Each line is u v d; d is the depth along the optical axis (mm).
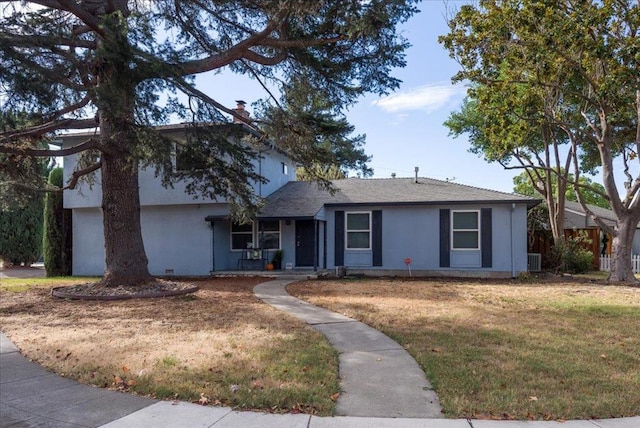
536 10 12930
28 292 13102
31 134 11016
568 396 4664
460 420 4125
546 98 15719
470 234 17516
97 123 12367
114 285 12305
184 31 12695
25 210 26250
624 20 12922
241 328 7711
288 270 17609
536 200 16609
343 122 12836
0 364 5938
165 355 6059
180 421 4148
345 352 6312
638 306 10008
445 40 15016
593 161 21406
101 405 4547
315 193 19562
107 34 9070
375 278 17000
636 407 4406
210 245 18094
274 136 12594
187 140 12375
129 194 12672
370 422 4094
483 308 9703
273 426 4020
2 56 8484
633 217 15445
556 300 10930
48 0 10062
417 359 5949
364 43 11523
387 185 20156
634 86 13367
